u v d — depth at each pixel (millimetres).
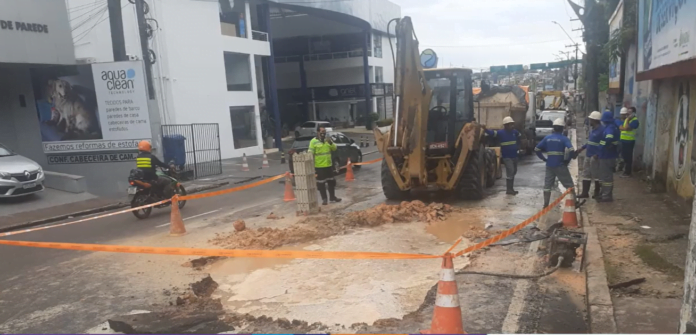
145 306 5324
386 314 4797
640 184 10719
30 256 7730
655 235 6730
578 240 5621
